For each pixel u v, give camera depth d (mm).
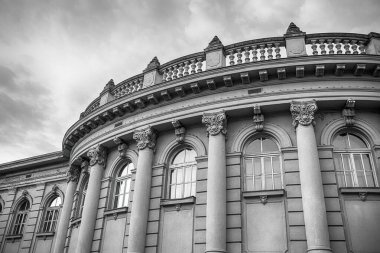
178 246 13828
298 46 15180
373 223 12375
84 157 19891
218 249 12523
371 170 13609
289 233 12484
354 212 12570
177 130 15789
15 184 26500
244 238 12906
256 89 14781
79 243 16281
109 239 15859
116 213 16094
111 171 17609
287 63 14234
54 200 24734
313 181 12578
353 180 13500
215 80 15086
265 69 14406
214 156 14117
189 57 16938
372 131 13922
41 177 25578
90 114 18750
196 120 15562
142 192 15031
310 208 12188
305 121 13664
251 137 14820
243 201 13492
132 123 16844
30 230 23766
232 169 14148
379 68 13859
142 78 18250
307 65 14117
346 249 11938
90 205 16953
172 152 16016
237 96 14852
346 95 13953
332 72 14359
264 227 12891
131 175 16609
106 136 17828
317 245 11609
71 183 21047
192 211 14172
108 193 17125
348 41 15438
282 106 14375
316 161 12992
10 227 24953
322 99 14000
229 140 14820
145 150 15875
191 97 15695
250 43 15977
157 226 14477
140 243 14195
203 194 14164
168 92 15930
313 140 13375
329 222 12367
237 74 14750
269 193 13164
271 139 14742
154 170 15727
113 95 19656
